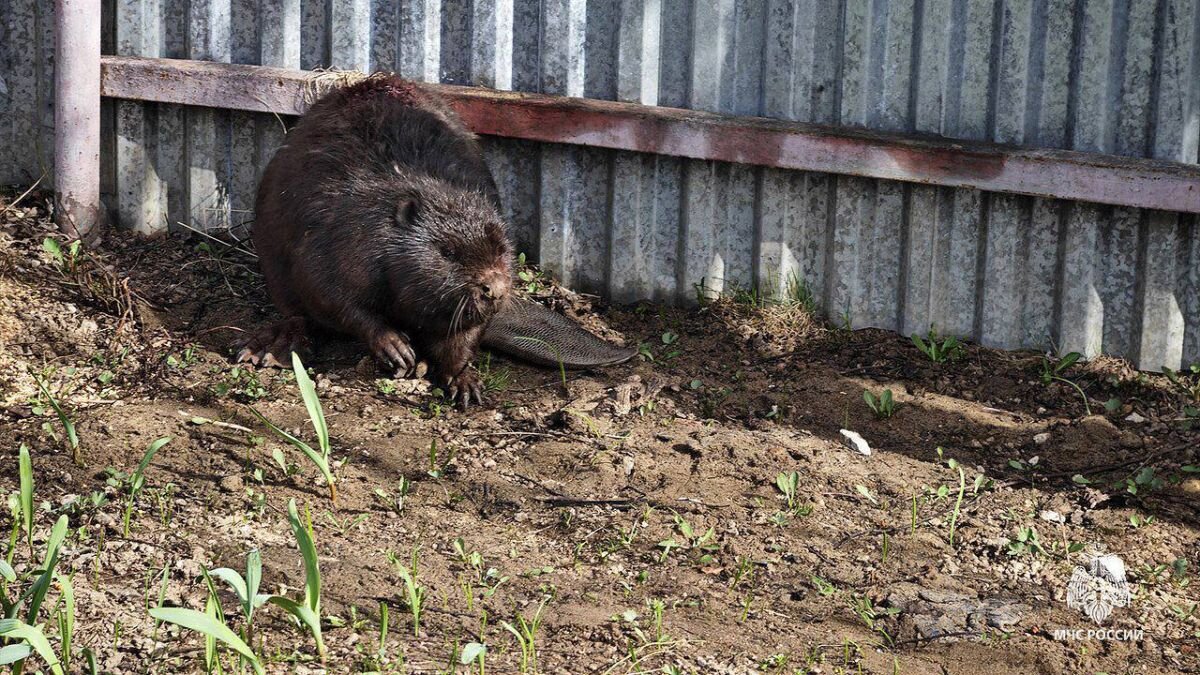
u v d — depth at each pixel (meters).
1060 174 6.11
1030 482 5.54
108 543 4.62
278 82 7.05
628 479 5.40
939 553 4.96
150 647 4.04
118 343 6.37
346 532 4.87
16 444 5.37
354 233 6.07
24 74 7.52
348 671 3.95
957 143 6.32
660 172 6.86
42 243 7.13
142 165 7.45
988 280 6.48
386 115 6.41
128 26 7.41
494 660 4.10
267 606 4.31
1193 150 6.11
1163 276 6.20
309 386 4.82
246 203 7.43
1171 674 4.29
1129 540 5.11
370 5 7.13
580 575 4.69
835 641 4.38
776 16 6.60
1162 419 5.97
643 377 6.32
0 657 3.40
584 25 6.89
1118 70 6.15
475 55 7.05
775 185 6.71
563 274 7.14
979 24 6.30
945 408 6.10
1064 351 6.44
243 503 5.00
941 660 4.32
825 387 6.27
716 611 4.51
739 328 6.77
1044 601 4.68
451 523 5.00
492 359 6.54
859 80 6.54
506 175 7.12
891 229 6.60
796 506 5.24
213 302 6.93
